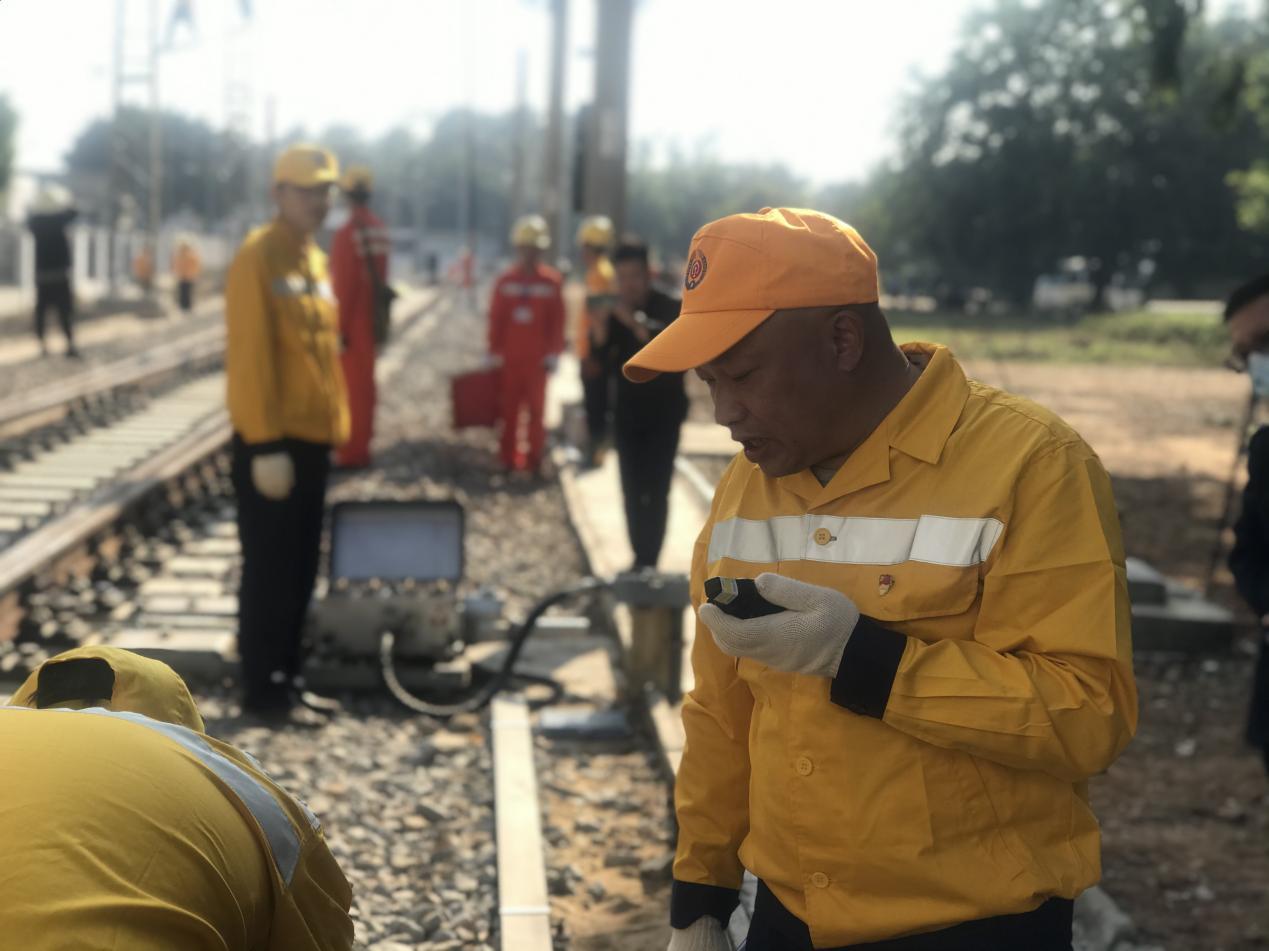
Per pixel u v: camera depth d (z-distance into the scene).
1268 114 32.03
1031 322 55.09
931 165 64.88
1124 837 4.96
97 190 88.56
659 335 1.87
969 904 1.81
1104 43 61.12
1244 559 3.94
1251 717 4.01
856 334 1.84
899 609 1.83
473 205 58.06
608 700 6.16
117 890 1.38
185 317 33.88
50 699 1.79
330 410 5.85
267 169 57.03
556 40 27.12
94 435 12.91
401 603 6.22
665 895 4.26
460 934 3.99
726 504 2.08
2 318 28.73
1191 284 68.50
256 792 1.67
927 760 1.82
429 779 5.24
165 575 8.16
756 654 1.79
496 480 12.09
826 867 1.89
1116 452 15.97
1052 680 1.75
